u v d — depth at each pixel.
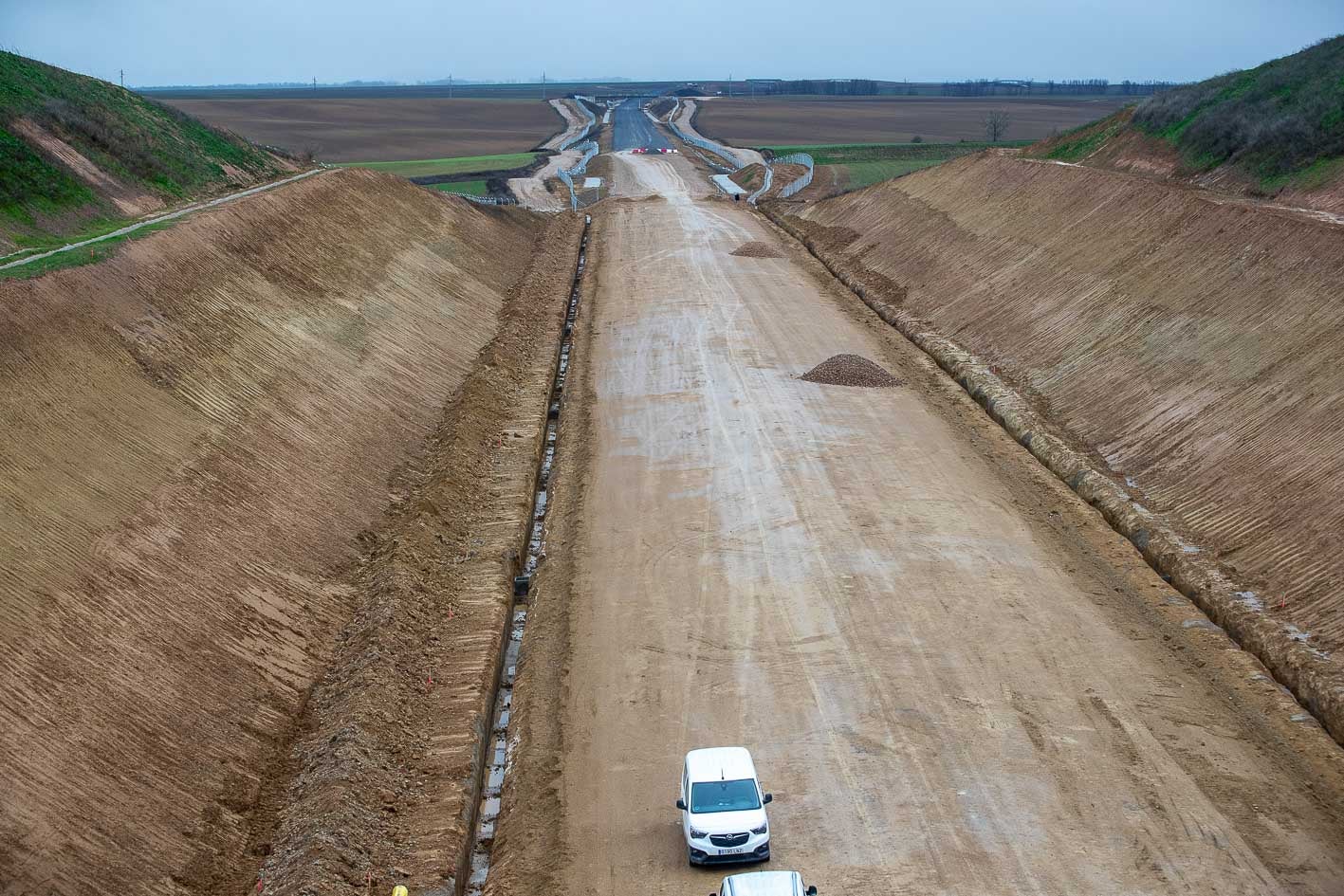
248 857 16.06
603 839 16.97
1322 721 19.25
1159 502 27.55
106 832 15.04
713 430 34.66
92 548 19.58
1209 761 18.33
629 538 27.50
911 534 27.08
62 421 22.22
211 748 17.56
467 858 16.77
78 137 41.12
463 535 27.28
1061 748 18.78
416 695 20.31
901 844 16.61
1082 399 34.28
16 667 16.33
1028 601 23.73
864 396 37.50
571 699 20.83
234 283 34.00
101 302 27.44
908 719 19.73
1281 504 24.56
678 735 19.56
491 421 35.09
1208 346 32.03
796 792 17.92
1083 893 15.50
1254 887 15.55
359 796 16.91
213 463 24.55
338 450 28.81
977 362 40.09
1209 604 22.97
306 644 21.36
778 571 25.44
